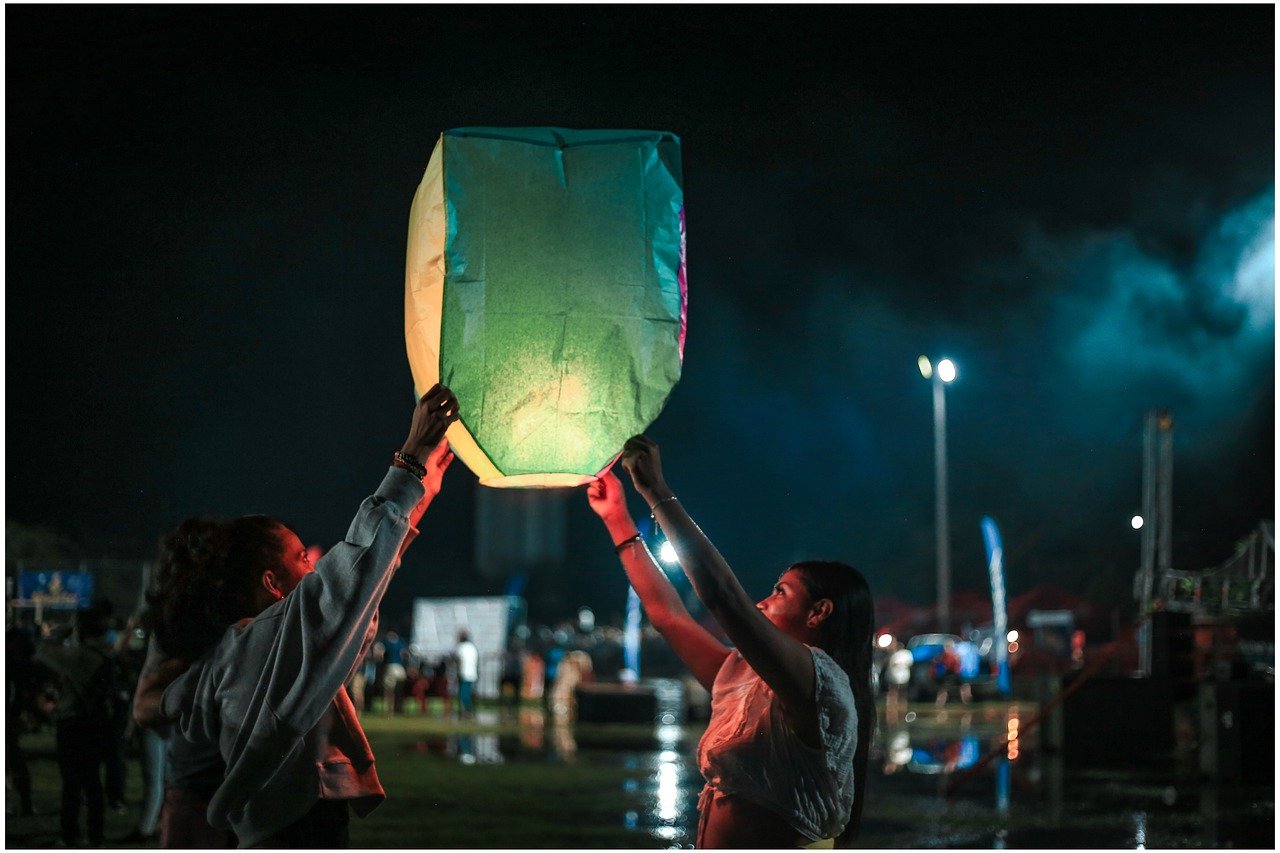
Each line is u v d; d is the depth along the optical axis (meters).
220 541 3.51
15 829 9.91
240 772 3.14
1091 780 14.27
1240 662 14.95
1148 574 18.41
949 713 28.62
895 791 13.24
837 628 3.75
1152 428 18.94
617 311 3.48
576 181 3.49
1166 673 16.88
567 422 3.47
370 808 3.40
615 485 4.16
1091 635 32.91
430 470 3.75
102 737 9.23
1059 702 15.93
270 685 3.12
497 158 3.46
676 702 32.28
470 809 11.20
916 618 40.31
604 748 18.41
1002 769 15.75
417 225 3.59
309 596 3.15
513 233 3.43
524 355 3.42
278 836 3.23
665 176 3.58
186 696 3.32
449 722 24.86
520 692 32.19
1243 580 17.36
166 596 3.49
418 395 3.65
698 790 12.90
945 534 38.28
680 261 3.58
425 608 35.59
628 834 9.79
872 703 3.83
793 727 3.48
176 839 3.36
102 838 9.23
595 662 50.22
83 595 15.82
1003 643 33.00
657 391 3.52
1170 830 10.36
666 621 4.05
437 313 3.46
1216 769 14.12
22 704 11.20
